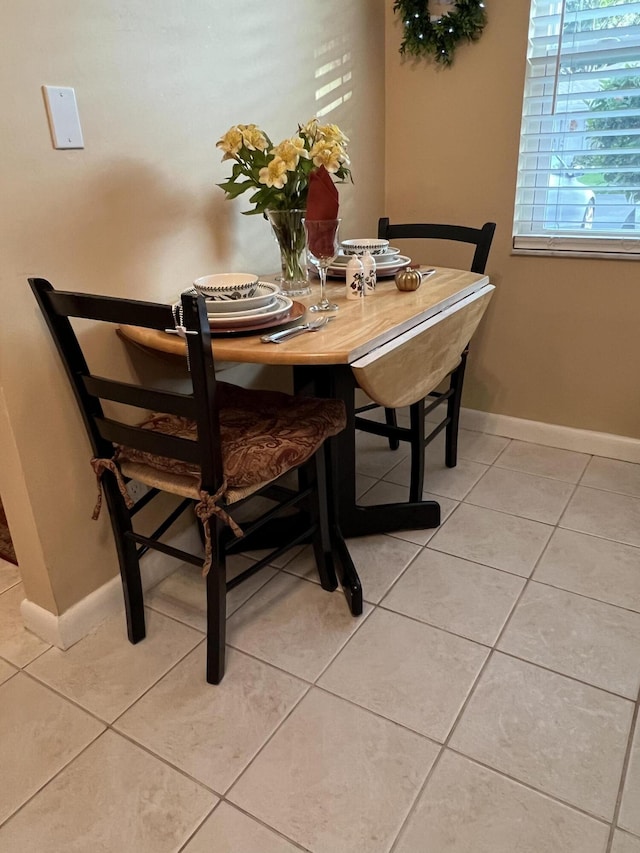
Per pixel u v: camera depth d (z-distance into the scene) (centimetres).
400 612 169
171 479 142
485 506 216
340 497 193
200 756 131
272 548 197
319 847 113
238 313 148
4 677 153
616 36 203
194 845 115
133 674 153
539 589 175
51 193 137
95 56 140
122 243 155
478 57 226
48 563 155
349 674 150
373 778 125
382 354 144
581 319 238
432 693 144
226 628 165
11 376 138
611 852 111
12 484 148
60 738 137
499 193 239
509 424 266
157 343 146
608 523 204
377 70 242
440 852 112
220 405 166
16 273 134
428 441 209
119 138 149
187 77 164
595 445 249
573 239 229
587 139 220
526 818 117
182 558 146
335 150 164
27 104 129
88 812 122
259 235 201
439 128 244
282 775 127
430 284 195
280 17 190
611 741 131
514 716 137
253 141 164
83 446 156
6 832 119
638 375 234
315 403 165
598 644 156
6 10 123
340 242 225
